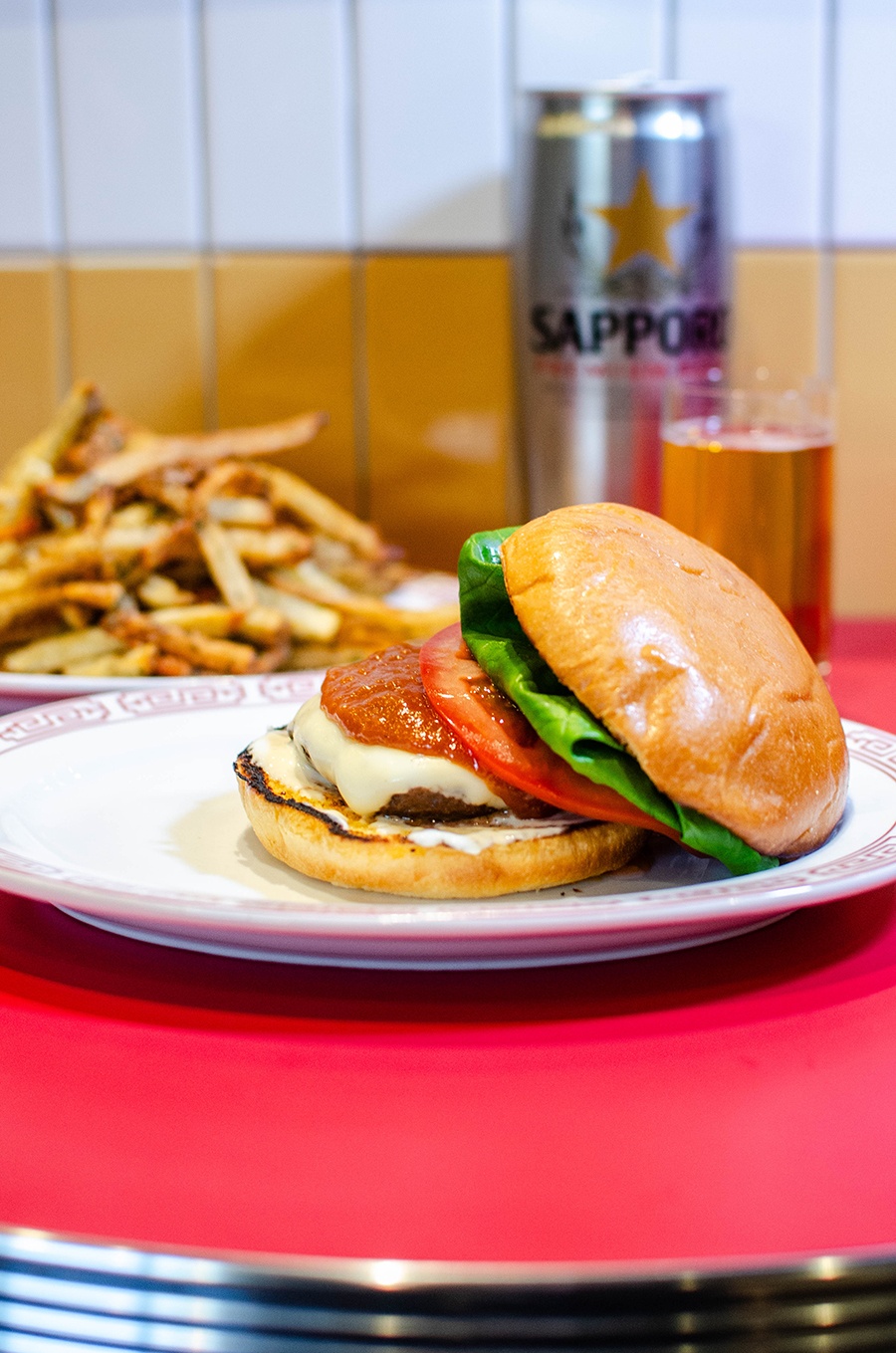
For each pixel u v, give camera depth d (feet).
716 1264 1.43
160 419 3.53
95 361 3.51
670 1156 1.66
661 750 2.11
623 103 3.03
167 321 3.50
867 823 2.27
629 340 3.07
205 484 2.96
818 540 2.86
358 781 2.19
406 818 2.20
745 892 2.02
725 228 3.11
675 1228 1.51
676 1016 2.05
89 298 3.50
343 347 3.48
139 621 2.80
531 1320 1.43
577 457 3.12
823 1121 1.74
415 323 3.46
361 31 3.38
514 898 2.18
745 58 3.36
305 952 2.12
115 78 3.43
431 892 2.16
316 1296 1.44
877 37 3.34
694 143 3.04
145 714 2.59
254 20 3.39
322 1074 1.88
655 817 2.13
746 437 2.85
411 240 3.44
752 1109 1.78
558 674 2.13
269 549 2.94
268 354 3.49
